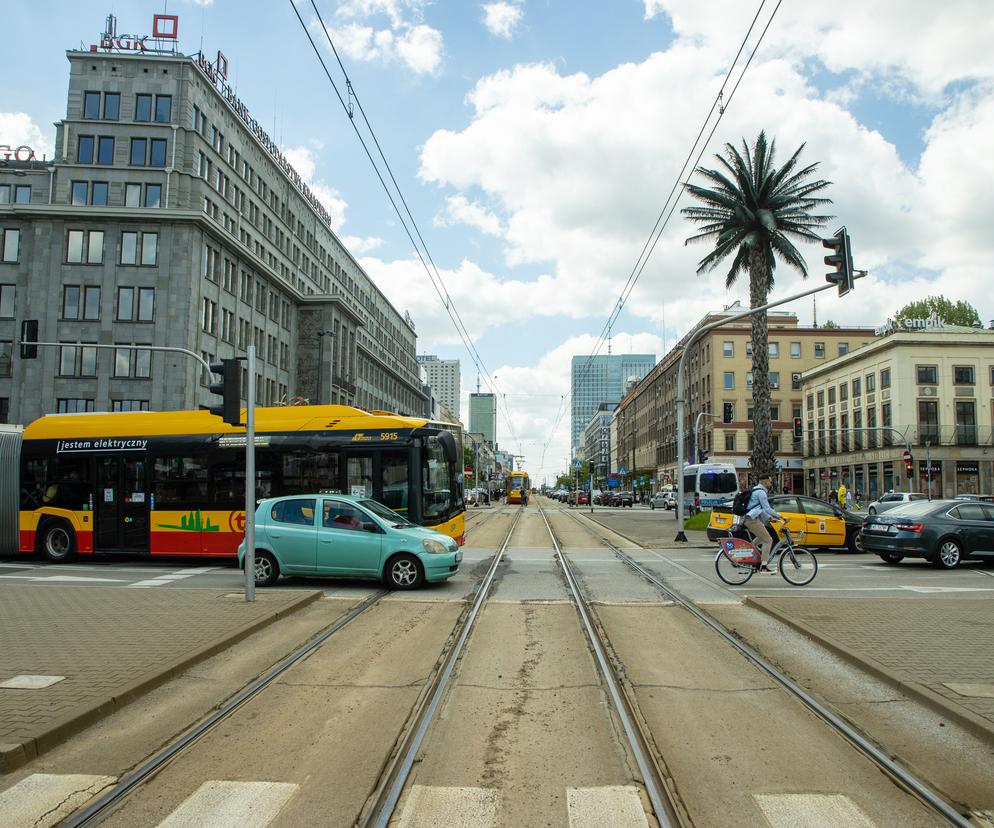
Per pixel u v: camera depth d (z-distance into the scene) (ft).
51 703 19.26
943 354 182.60
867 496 196.24
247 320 185.78
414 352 417.28
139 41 165.78
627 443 419.95
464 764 16.35
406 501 52.75
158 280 155.53
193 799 14.53
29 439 59.21
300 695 21.57
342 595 40.32
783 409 255.09
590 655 26.66
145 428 57.67
